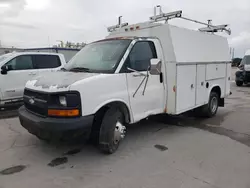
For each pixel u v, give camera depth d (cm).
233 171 340
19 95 745
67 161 374
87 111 344
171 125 583
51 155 396
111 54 420
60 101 334
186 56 500
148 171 341
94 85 352
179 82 479
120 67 396
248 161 373
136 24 516
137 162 370
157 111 474
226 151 414
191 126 575
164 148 429
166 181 312
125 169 347
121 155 397
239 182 310
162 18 557
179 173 334
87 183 309
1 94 705
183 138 484
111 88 375
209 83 606
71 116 331
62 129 324
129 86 407
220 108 795
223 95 690
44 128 333
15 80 731
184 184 304
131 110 414
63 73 406
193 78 530
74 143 445
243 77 1452
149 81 447
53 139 338
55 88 335
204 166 356
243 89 1353
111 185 303
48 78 385
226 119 643
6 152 408
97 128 386
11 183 308
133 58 423
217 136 496
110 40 468
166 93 485
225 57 684
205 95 594
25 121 371
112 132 389
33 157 389
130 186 300
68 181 314
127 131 531
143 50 445
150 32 494
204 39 581
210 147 433
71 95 329
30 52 780
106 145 386
